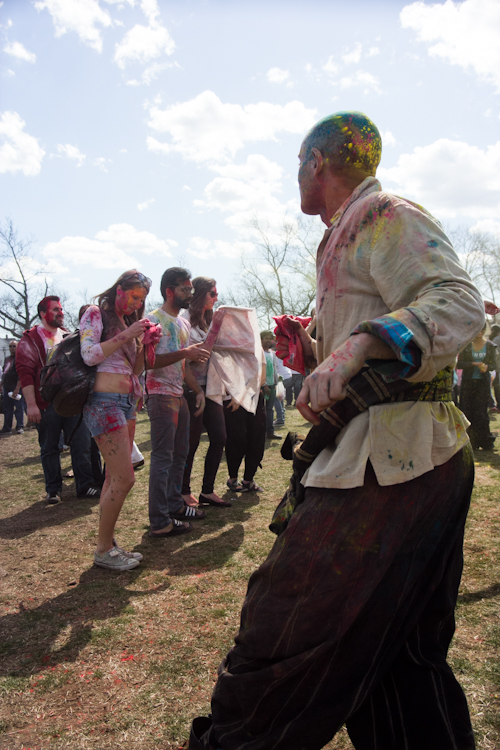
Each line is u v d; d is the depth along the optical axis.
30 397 4.61
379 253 1.05
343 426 1.08
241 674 1.08
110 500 3.03
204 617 2.43
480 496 4.27
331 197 1.28
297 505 1.15
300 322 1.60
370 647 1.02
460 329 0.91
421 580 1.09
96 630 2.34
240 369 4.35
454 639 2.09
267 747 1.03
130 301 3.02
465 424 1.18
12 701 1.83
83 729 1.67
